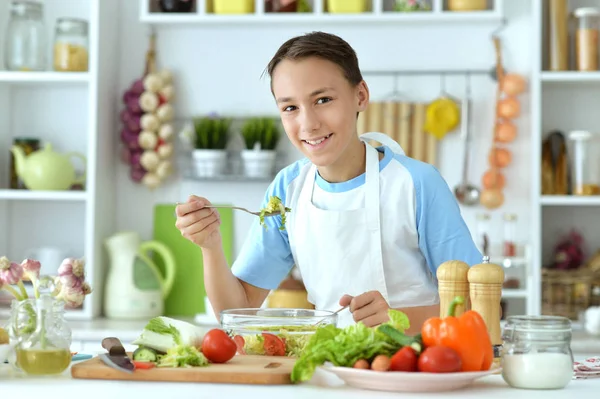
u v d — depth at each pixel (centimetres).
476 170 375
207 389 138
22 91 389
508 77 362
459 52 376
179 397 130
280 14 359
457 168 374
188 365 151
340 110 187
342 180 212
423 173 209
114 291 361
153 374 146
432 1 365
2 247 386
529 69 372
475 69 375
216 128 373
